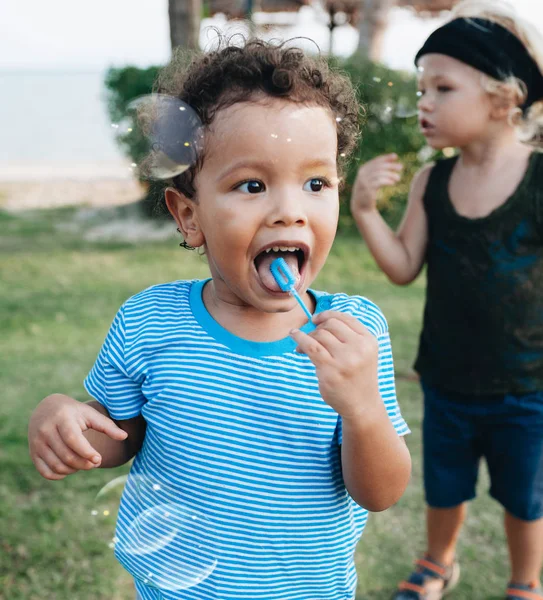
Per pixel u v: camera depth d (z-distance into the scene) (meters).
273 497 1.09
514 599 1.85
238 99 1.01
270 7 10.59
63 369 3.39
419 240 1.96
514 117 1.84
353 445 1.02
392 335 3.85
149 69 7.36
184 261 5.69
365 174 2.01
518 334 1.76
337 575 1.15
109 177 10.45
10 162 12.62
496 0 1.87
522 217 1.77
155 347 1.14
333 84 1.14
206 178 1.04
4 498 2.31
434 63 1.86
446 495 1.88
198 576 1.12
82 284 5.00
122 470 2.52
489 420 1.81
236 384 1.10
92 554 2.05
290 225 1.00
